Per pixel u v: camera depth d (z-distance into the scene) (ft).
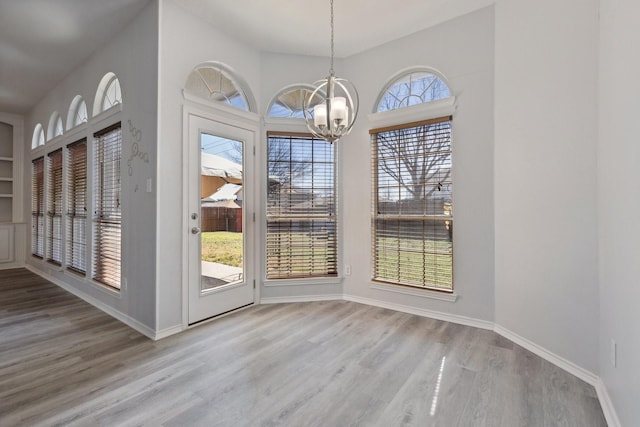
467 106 9.25
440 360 7.23
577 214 6.61
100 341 8.21
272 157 11.46
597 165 6.21
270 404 5.63
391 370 6.80
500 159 8.59
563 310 6.91
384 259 11.00
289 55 11.50
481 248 9.10
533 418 5.30
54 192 14.71
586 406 5.62
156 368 6.84
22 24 9.45
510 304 8.35
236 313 10.30
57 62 11.92
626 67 4.75
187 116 9.07
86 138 11.81
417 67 10.30
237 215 10.60
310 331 8.86
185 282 9.04
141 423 5.12
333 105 6.48
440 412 5.44
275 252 11.46
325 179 11.75
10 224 17.49
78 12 8.90
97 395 5.86
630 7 4.61
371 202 11.15
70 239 13.20
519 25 7.95
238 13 9.20
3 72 12.77
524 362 7.14
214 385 6.21
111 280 10.61
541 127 7.37
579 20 6.56
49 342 8.14
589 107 6.38
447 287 9.74
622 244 4.88
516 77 8.04
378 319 9.80
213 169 9.83
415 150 10.27
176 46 8.75
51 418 5.22
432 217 9.93
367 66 11.23
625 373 4.74
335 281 11.79
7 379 6.39
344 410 5.48
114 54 10.07
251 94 11.05
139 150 8.96
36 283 14.32
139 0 8.41
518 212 8.04
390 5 8.86
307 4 8.81
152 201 8.50
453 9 9.06
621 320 4.93
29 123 17.31
